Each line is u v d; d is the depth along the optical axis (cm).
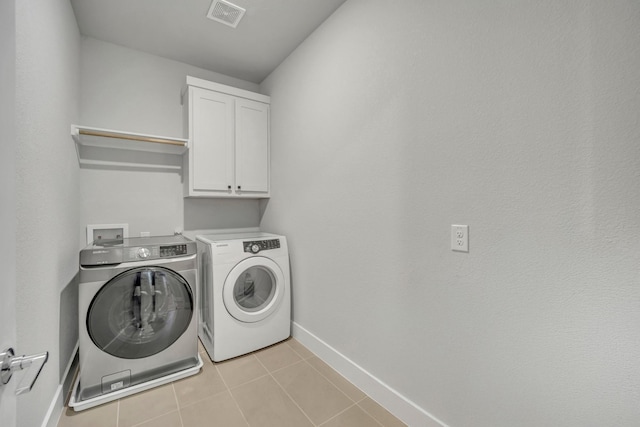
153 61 246
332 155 195
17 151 98
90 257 154
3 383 56
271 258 226
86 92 219
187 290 183
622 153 82
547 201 97
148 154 244
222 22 204
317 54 210
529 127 100
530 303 101
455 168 123
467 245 119
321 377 184
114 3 184
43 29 126
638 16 79
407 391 145
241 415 149
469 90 118
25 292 104
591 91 87
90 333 155
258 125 268
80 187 217
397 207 149
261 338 218
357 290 176
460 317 122
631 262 81
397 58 148
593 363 88
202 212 270
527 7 100
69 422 142
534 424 100
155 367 174
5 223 57
